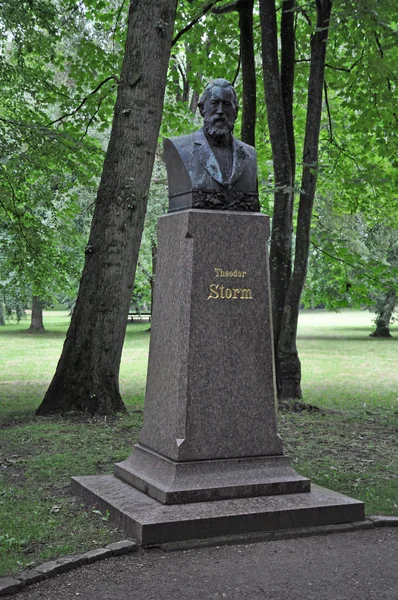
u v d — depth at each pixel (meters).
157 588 4.57
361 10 10.62
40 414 11.03
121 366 20.81
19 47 14.74
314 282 20.50
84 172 15.29
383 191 16.20
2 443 8.88
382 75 12.66
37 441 9.03
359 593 4.55
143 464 6.35
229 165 6.41
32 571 4.73
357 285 14.62
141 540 5.21
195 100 23.50
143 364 21.47
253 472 6.03
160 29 11.09
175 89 18.14
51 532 5.48
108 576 4.76
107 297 11.12
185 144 6.43
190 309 6.04
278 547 5.32
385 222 19.19
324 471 7.72
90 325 11.16
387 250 28.20
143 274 29.66
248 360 6.18
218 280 6.15
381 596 4.51
